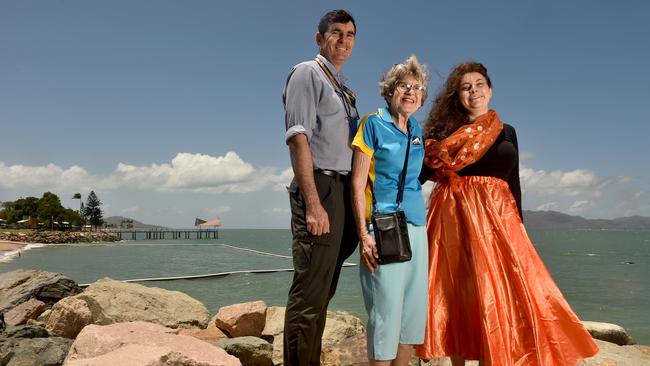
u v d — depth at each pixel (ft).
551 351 9.80
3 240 254.47
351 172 9.97
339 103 9.96
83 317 21.31
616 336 18.40
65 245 241.76
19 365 15.37
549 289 10.20
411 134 9.97
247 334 21.56
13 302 29.12
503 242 10.27
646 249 258.37
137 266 108.17
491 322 9.73
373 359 9.43
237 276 82.33
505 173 10.89
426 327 10.36
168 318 22.91
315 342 9.86
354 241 10.36
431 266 10.68
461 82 11.03
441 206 10.91
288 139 9.45
